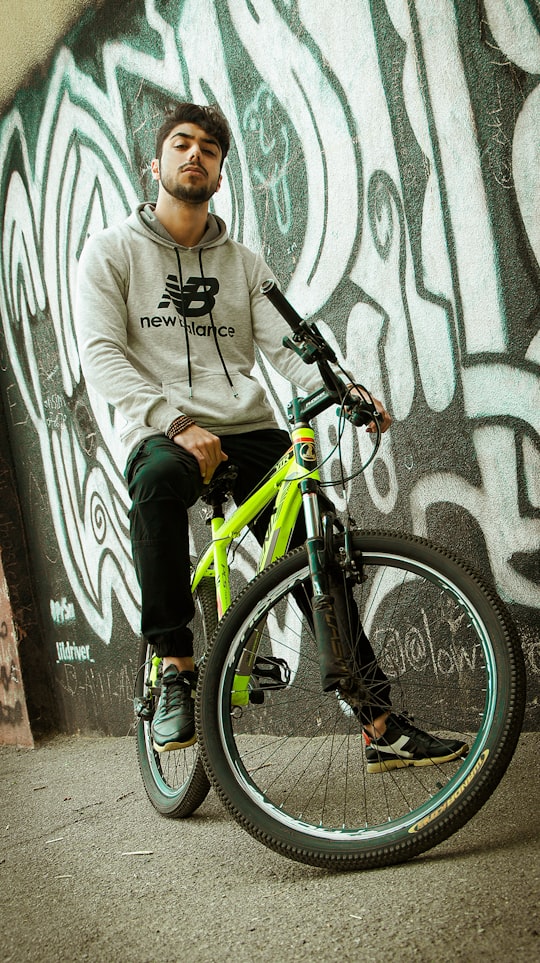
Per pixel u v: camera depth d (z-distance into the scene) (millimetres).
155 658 2840
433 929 1553
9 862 2525
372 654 2254
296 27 3184
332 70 3082
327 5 3062
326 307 3219
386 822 1986
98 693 4461
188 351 2607
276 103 3303
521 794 2189
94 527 4402
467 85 2701
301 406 2250
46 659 4852
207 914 1848
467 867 1791
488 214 2701
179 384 2568
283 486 2330
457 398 2838
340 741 3023
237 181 3521
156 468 2338
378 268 3020
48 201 4559
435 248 2844
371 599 3104
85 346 2500
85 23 4168
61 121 4406
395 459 3029
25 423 4891
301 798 2443
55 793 3344
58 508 4676
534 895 1598
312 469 2170
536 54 2541
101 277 2568
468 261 2764
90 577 4461
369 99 2975
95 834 2650
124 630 4246
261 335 2738
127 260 2623
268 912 1792
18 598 4840
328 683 2023
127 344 2629
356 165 3049
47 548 4789
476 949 1458
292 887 1911
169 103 3756
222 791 2066
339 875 1927
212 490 2555
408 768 2410
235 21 3412
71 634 4633
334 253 3164
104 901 2043
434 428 2906
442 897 1670
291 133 3264
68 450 4559
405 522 3020
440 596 2906
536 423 2656
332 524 2109
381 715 2393
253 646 2162
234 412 2572
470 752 1870
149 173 3887
